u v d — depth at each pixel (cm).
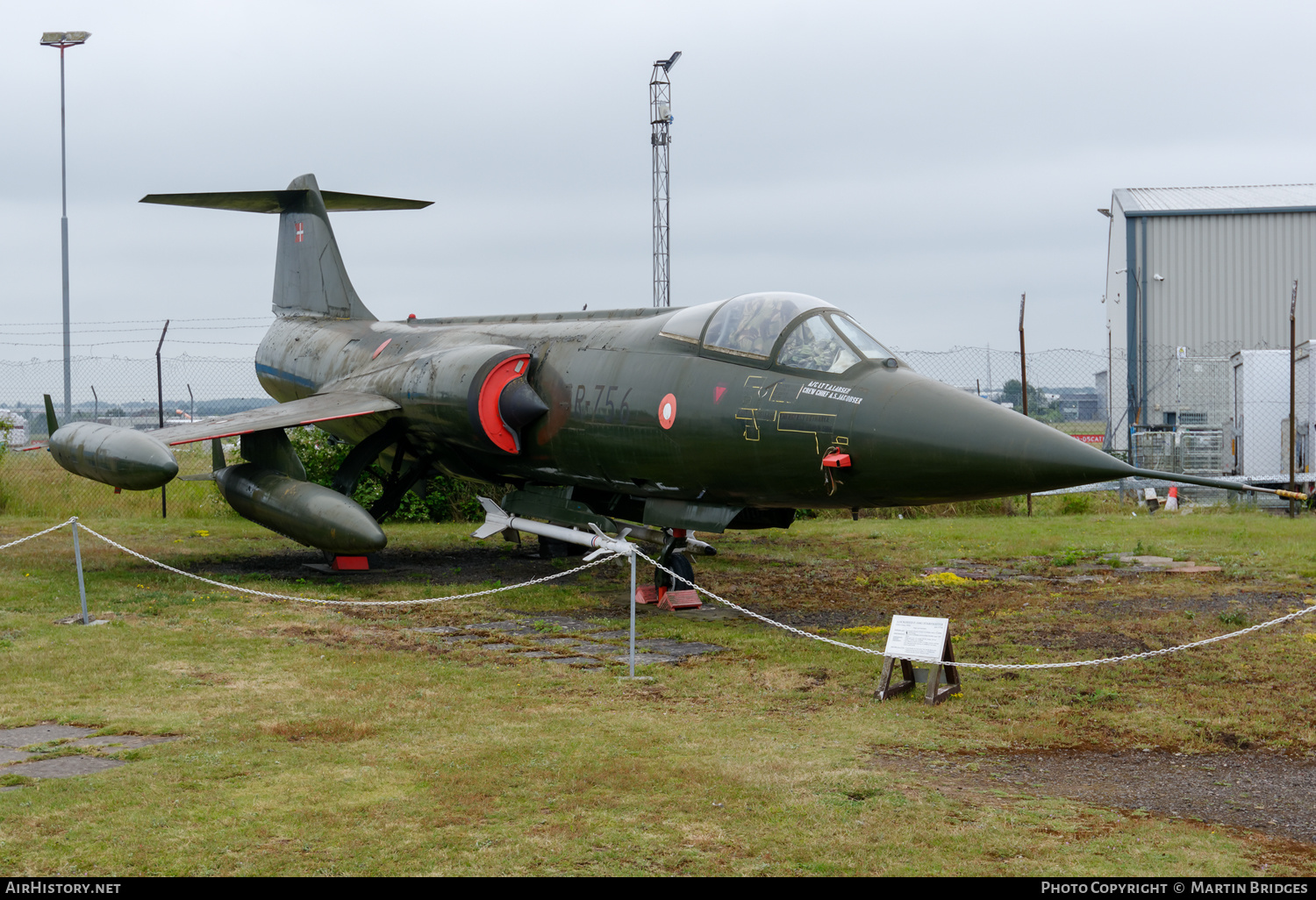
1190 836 495
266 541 1744
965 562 1552
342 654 888
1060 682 803
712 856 467
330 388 1606
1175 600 1172
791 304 1083
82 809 514
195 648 898
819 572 1458
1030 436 894
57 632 955
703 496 1128
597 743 636
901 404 955
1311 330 2934
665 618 1102
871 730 676
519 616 1106
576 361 1252
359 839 481
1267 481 2348
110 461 1259
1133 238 2988
